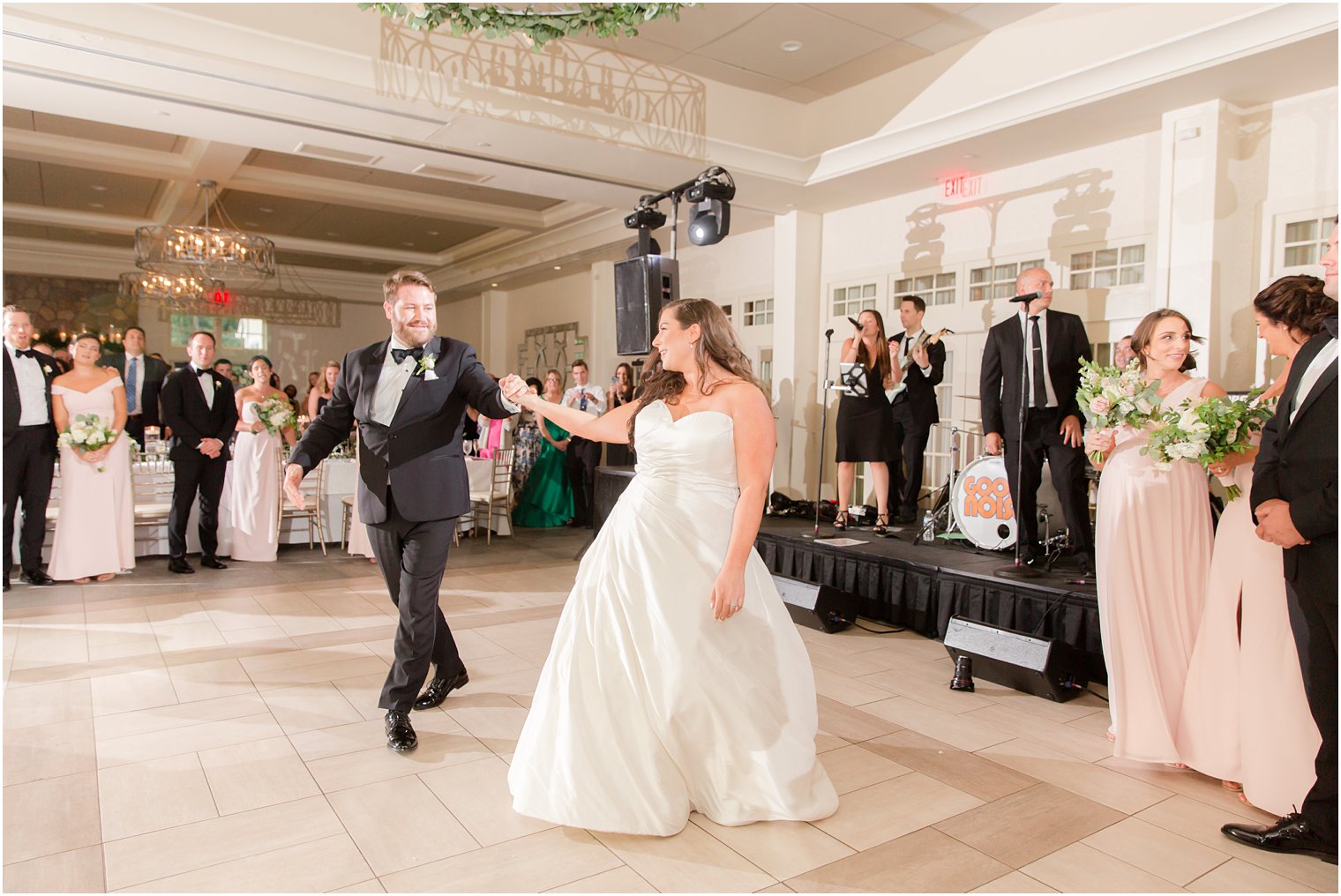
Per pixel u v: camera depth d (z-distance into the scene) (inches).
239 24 171.3
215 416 231.5
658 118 231.5
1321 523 80.2
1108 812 100.3
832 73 238.5
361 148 229.6
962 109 213.2
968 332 256.8
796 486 304.5
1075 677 142.6
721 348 98.4
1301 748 94.0
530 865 85.7
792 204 287.9
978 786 107.0
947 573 175.3
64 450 212.5
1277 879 85.2
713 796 94.6
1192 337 122.4
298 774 107.0
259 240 357.4
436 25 167.8
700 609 92.4
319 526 264.2
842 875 84.7
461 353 117.2
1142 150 213.3
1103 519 117.7
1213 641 106.4
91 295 507.5
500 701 134.9
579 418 108.6
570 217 378.6
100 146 298.0
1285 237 187.8
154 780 105.1
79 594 204.5
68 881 82.0
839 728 127.0
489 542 292.5
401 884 82.1
